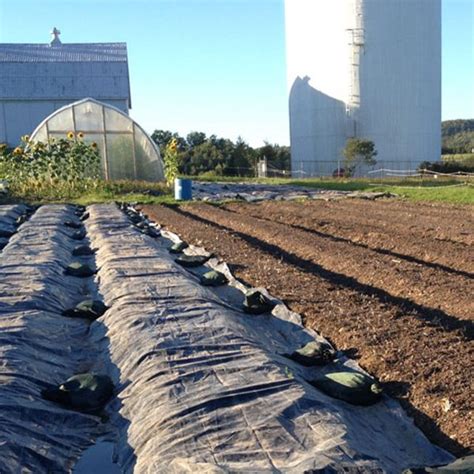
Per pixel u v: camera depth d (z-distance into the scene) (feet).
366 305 27.84
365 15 146.82
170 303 27.07
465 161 150.92
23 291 29.66
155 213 66.64
